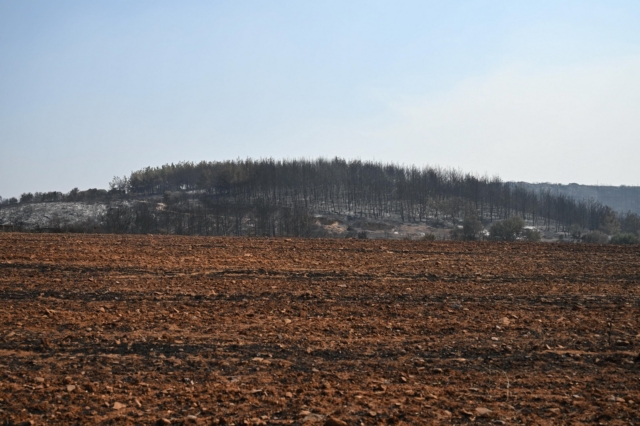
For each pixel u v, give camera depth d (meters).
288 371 7.47
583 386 6.97
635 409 6.23
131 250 18.31
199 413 6.13
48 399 6.45
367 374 7.37
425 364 7.77
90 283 12.94
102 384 6.92
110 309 10.63
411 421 5.94
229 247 19.67
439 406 6.33
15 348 8.26
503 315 10.47
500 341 8.82
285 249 19.42
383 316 10.32
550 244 22.50
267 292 12.18
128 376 7.23
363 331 9.30
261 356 8.03
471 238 45.91
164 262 15.92
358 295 12.04
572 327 9.63
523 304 11.39
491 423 5.91
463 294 12.26
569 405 6.38
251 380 7.11
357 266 15.90
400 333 9.21
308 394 6.68
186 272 14.49
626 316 10.45
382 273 14.75
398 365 7.71
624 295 12.33
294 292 12.26
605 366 7.71
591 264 16.83
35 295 11.72
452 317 10.30
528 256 18.53
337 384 7.00
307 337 8.94
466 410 6.19
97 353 8.10
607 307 11.16
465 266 16.12
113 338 8.76
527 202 74.31
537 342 8.76
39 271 14.34
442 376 7.32
